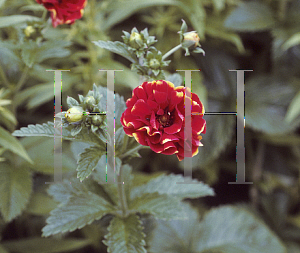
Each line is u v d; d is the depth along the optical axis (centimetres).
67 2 119
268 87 236
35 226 181
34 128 84
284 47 204
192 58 231
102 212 107
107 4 164
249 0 237
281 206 240
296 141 230
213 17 223
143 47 90
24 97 144
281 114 226
